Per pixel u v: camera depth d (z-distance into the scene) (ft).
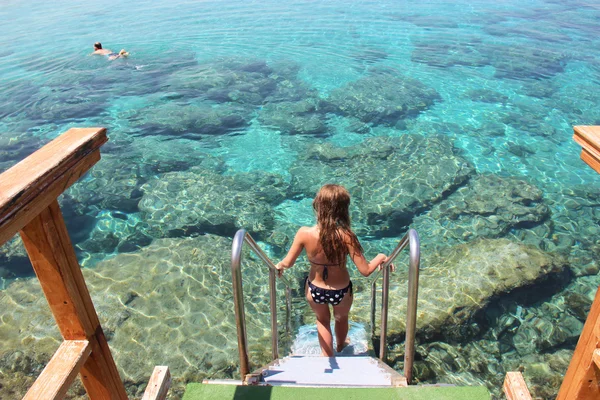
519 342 19.03
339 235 12.69
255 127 37.60
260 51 55.42
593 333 5.99
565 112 39.60
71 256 6.33
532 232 25.84
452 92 43.47
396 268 23.50
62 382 6.06
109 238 25.55
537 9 74.64
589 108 40.19
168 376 9.32
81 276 6.63
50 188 5.48
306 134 36.29
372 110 39.70
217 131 37.11
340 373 12.41
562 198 28.71
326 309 14.15
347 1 81.92
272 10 76.13
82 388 16.63
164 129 37.45
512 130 36.65
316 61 51.70
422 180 30.12
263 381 11.41
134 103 42.19
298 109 40.22
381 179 30.40
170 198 28.91
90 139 6.31
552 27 63.72
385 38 59.41
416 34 60.95
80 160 6.09
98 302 20.43
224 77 47.32
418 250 9.64
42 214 5.65
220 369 17.81
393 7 76.02
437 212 27.50
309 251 13.25
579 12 72.64
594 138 5.82
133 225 26.61
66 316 6.50
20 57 55.52
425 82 45.62
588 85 44.80
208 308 20.44
